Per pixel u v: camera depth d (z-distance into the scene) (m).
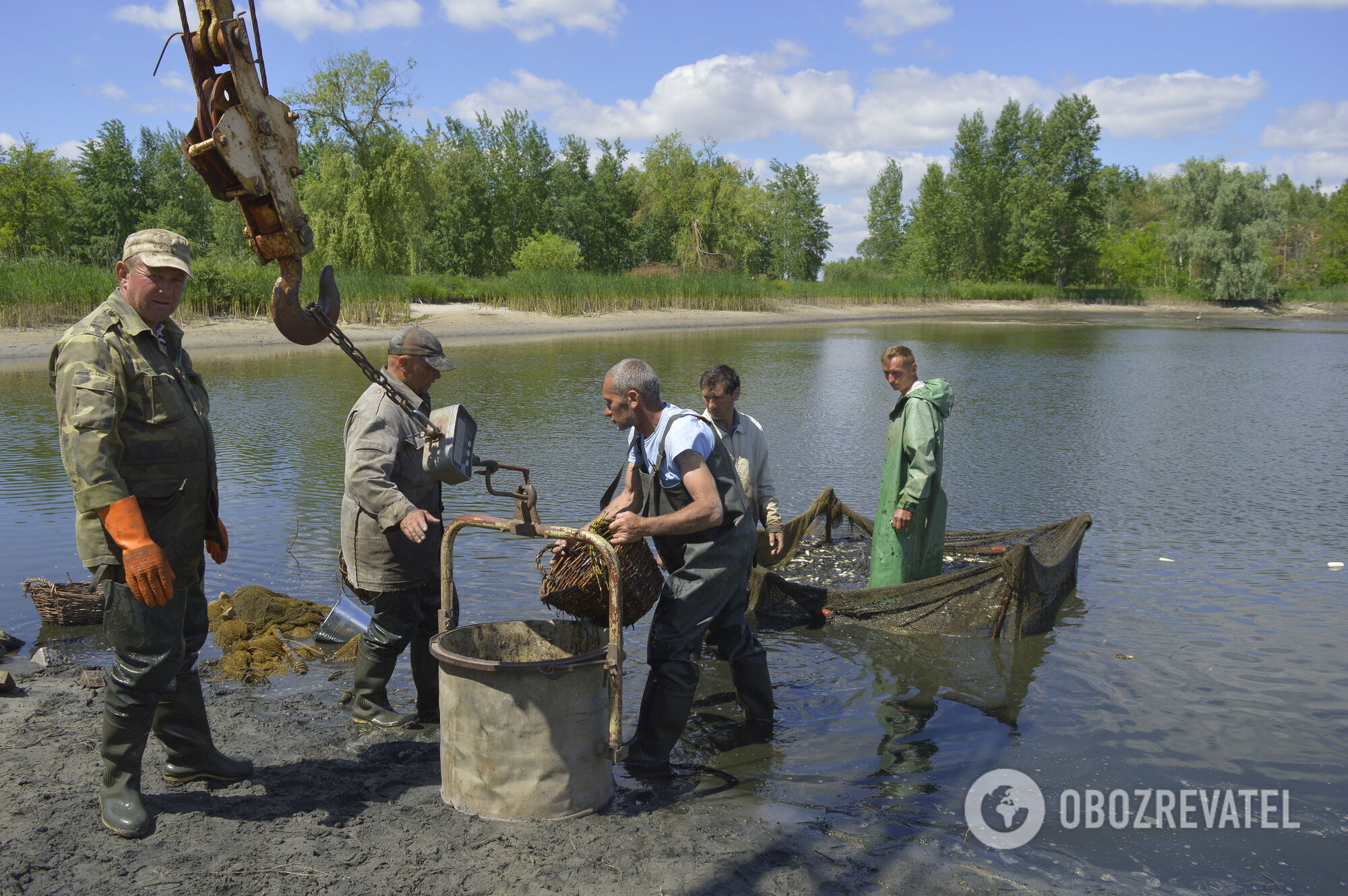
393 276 40.38
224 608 5.80
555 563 3.80
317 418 14.76
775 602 6.37
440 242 76.19
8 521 8.15
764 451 6.07
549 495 9.58
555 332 39.09
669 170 77.81
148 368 3.18
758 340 36.12
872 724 4.61
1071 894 3.09
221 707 4.58
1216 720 4.61
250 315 33.53
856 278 85.44
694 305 53.56
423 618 4.41
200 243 73.94
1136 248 88.62
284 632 5.65
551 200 87.38
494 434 13.48
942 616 5.96
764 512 6.19
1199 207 82.12
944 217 86.38
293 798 3.60
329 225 45.16
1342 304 79.88
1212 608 6.40
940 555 6.46
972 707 4.80
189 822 3.35
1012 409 17.42
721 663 5.53
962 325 53.41
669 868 3.14
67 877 2.93
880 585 6.32
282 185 3.28
